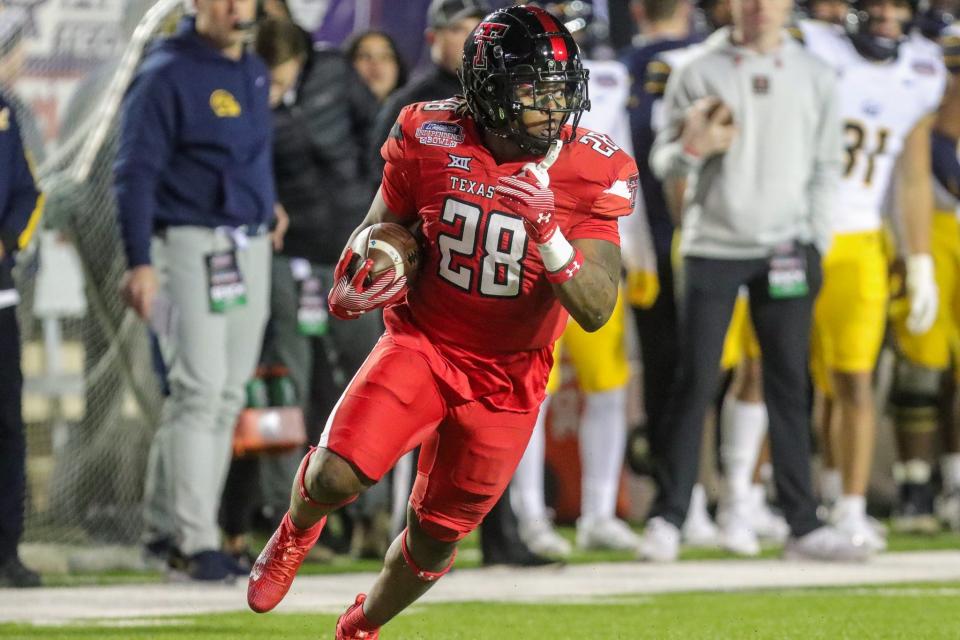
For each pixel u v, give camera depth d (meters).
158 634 16.92
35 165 25.02
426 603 20.44
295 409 24.58
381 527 27.28
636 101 30.70
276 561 14.09
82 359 28.20
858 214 28.39
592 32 34.69
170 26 27.33
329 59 27.78
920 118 29.28
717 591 22.03
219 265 23.09
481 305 13.72
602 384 29.41
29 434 28.53
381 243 13.64
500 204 13.54
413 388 13.72
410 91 24.31
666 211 30.33
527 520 28.73
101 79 27.45
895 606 20.12
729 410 29.38
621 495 35.84
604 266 13.67
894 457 37.12
